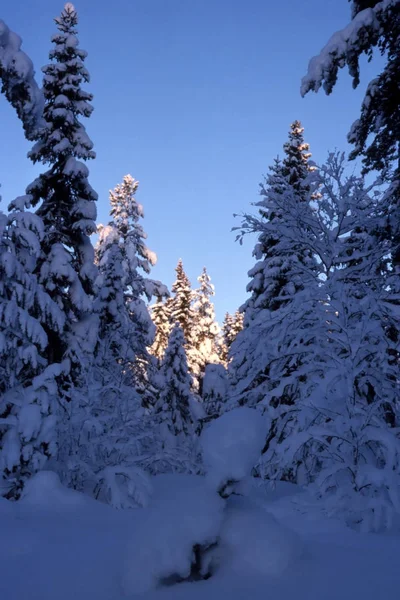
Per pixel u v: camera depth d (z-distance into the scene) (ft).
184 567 6.54
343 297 23.25
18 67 37.37
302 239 32.83
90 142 56.34
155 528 6.86
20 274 36.73
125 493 23.45
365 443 21.01
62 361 48.01
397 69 33.04
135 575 6.59
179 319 132.57
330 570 6.85
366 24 30.86
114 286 63.67
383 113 35.40
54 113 55.47
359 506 17.16
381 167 37.24
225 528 7.01
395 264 33.32
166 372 82.38
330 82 33.04
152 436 34.19
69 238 55.62
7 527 14.46
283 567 6.73
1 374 34.32
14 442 23.93
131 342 63.10
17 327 35.81
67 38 58.59
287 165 61.77
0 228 36.76
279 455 20.47
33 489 21.07
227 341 139.23
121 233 96.78
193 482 29.63
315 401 21.99
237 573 6.64
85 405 30.53
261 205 34.63
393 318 27.37
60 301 51.42
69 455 27.55
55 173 56.95
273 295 58.18
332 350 25.13
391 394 24.14
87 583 7.07
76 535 12.91
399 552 9.30
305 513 17.99
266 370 36.65
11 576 7.86
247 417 7.13
